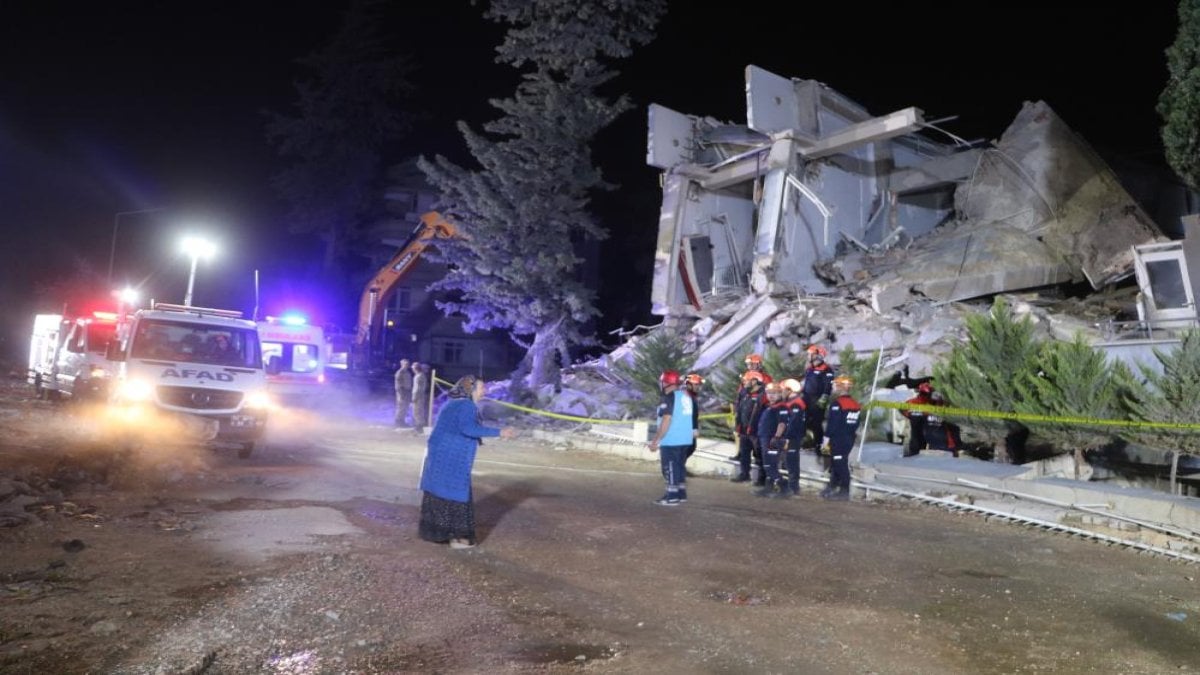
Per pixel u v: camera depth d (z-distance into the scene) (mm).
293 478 11625
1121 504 9805
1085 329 17875
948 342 18312
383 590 6379
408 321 54188
